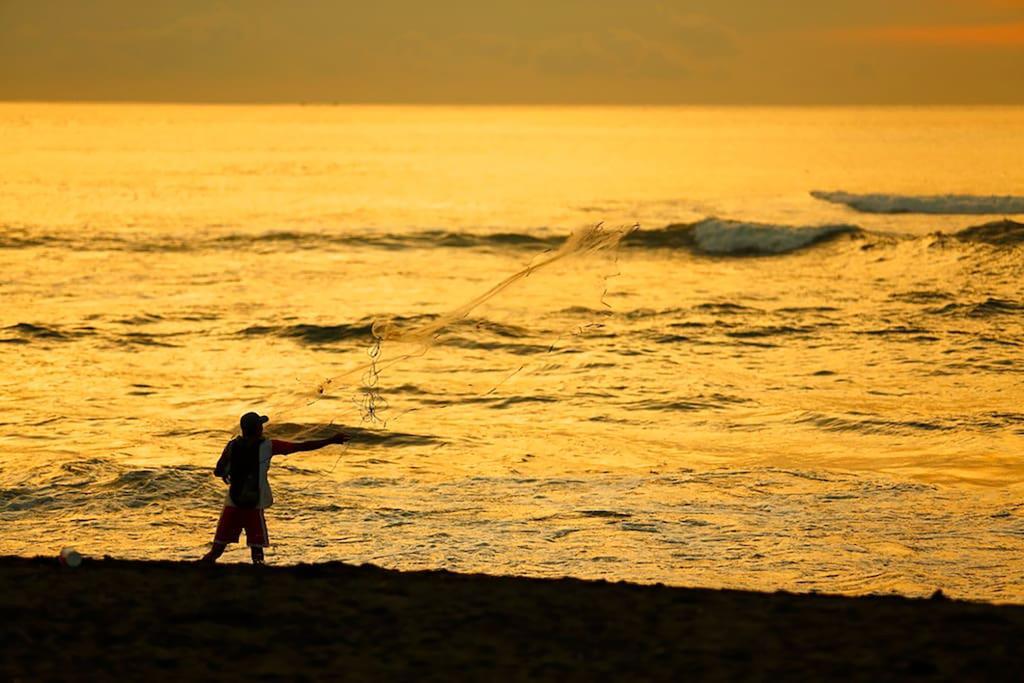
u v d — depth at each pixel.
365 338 74.69
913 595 24.97
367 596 18.30
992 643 15.66
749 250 122.75
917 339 73.00
